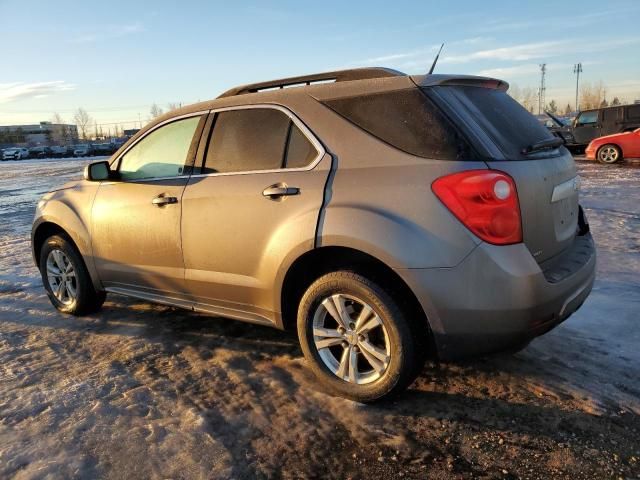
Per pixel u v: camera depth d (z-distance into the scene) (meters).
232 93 3.67
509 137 2.81
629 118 18.39
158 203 3.65
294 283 3.18
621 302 4.27
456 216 2.54
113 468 2.44
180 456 2.52
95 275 4.26
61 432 2.72
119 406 2.98
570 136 19.83
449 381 3.18
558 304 2.67
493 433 2.64
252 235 3.18
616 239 6.45
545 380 3.13
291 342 3.85
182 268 3.62
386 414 2.85
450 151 2.62
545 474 2.34
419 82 2.81
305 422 2.79
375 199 2.72
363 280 2.78
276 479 2.37
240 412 2.90
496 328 2.55
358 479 2.36
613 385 3.04
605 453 2.46
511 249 2.53
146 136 3.95
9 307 4.86
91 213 4.16
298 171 3.04
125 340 3.99
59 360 3.64
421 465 2.43
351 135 2.91
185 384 3.24
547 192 2.78
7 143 116.00
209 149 3.52
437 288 2.57
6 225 10.25
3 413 2.92
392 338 2.75
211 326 4.23
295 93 3.21
